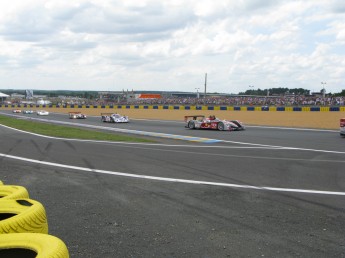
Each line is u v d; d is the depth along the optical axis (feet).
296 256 11.33
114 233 13.46
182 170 28.35
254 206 17.53
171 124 108.17
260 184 22.97
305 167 29.96
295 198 19.26
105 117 125.29
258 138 59.11
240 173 27.04
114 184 22.85
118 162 32.60
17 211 7.40
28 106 364.38
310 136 62.64
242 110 182.39
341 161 33.40
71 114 155.43
